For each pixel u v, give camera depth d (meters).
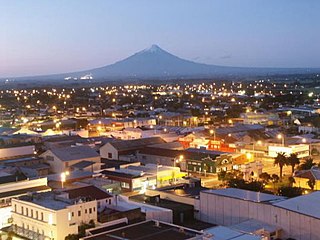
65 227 64.69
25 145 128.25
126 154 132.12
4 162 113.69
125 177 98.88
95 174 101.31
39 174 106.69
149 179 100.25
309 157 129.00
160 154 126.38
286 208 68.44
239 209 74.06
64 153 114.88
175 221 77.31
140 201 82.56
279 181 100.88
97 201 74.31
